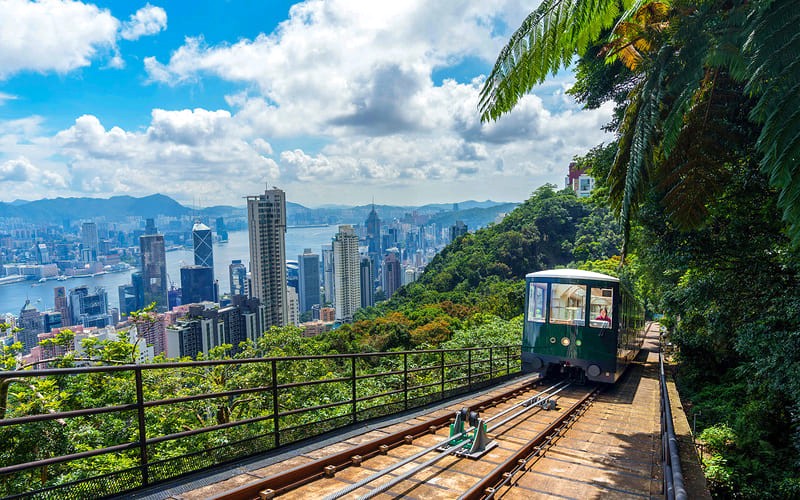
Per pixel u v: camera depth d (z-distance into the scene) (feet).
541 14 14.32
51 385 20.02
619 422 29.86
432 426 23.97
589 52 40.40
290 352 46.65
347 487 14.29
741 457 33.22
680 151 17.43
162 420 26.89
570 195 276.00
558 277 41.06
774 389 31.12
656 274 50.03
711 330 37.35
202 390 31.63
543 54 14.29
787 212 8.47
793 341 27.86
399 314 146.00
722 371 56.18
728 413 41.73
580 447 23.67
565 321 40.52
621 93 42.75
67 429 20.17
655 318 155.74
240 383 35.29
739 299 32.68
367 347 102.58
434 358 66.18
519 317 96.07
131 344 30.94
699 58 13.78
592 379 39.50
